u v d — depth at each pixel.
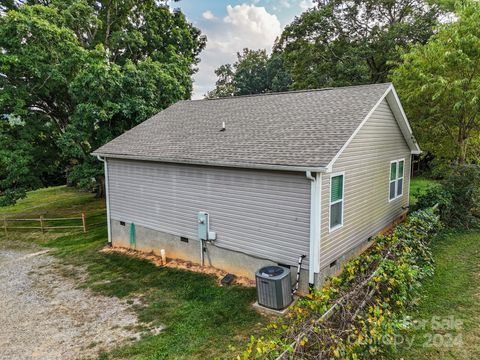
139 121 15.07
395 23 22.02
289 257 7.15
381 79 23.66
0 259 11.08
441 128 13.10
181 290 7.77
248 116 10.20
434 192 11.43
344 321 4.38
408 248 7.07
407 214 12.80
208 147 8.77
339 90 9.95
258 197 7.49
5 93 13.61
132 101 14.70
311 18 23.77
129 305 7.27
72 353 5.65
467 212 11.15
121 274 9.05
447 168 13.78
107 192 11.40
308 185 6.63
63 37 14.51
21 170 14.23
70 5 16.55
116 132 15.14
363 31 23.89
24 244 12.79
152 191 9.95
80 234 13.56
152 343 5.76
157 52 21.70
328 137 7.17
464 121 12.56
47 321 6.77
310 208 6.65
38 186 16.34
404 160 12.13
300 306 5.32
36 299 7.83
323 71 24.30
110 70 14.08
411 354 4.77
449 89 11.33
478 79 11.02
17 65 13.27
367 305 5.07
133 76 15.05
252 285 7.69
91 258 10.54
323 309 4.48
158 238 10.03
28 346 5.92
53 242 12.77
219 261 8.57
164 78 16.78
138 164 10.19
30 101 15.70
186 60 21.17
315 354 3.85
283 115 9.35
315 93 10.36
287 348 3.65
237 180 7.82
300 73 26.27
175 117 12.54
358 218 8.76
